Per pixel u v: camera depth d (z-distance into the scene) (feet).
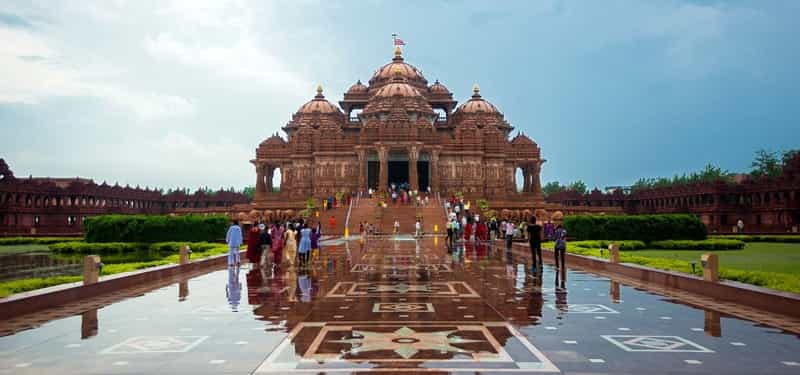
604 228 151.02
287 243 97.55
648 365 32.83
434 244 157.58
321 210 246.27
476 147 315.78
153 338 40.01
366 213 234.38
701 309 51.08
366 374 31.14
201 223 166.50
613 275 79.77
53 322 46.16
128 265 83.15
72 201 291.38
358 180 306.14
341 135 315.99
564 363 33.19
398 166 347.56
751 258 110.11
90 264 61.11
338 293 61.31
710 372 31.55
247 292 63.00
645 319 46.26
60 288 56.24
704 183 279.69
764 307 50.75
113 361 34.09
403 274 80.23
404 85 348.59
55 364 33.63
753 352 35.76
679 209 295.48
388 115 319.27
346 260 104.27
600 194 364.58
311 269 88.53
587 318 46.68
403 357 34.40
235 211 290.97
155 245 159.12
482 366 32.55
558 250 87.86
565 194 374.02
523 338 39.34
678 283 65.26
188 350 36.52
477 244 159.02
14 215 262.06
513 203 276.00
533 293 61.11
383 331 41.63
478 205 265.13
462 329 42.29
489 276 77.71
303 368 32.27
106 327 44.04
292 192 328.29
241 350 36.37
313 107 378.53
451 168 313.32
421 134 305.53
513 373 31.27
